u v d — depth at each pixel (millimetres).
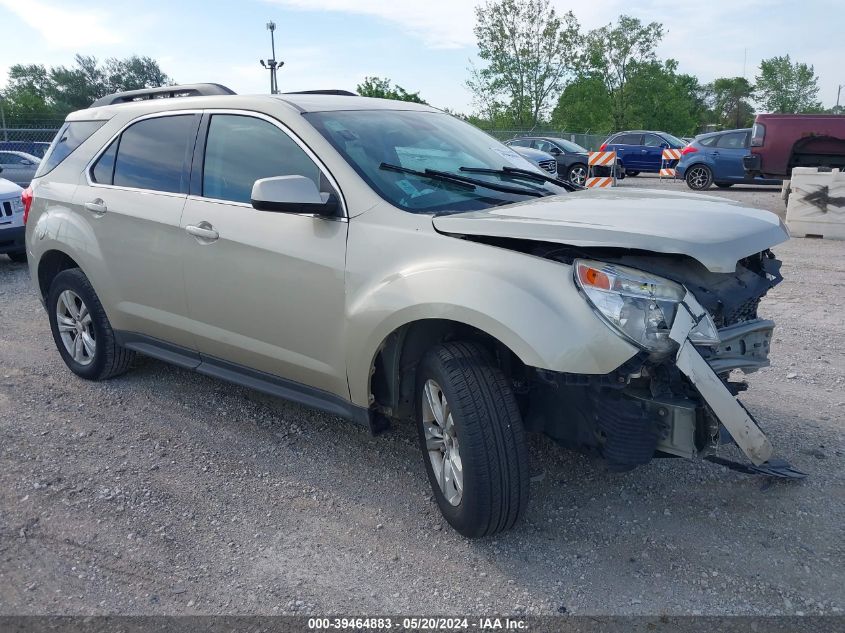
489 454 2863
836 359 5309
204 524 3336
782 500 3410
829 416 4320
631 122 56594
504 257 2896
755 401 4570
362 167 3510
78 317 5039
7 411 4629
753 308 3238
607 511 3357
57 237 4848
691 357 2645
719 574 2889
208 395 4820
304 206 3299
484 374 2930
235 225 3812
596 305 2678
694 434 2766
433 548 3119
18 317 6949
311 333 3547
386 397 3445
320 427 4316
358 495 3562
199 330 4129
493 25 47688
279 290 3623
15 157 15547
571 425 3029
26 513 3430
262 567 3012
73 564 3045
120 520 3369
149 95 5047
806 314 6543
